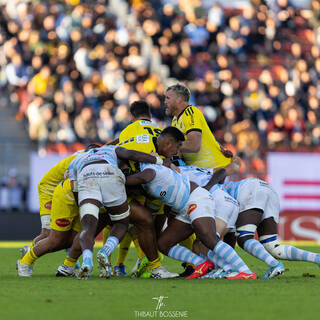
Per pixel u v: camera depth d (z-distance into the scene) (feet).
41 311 39.88
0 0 216.95
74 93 197.47
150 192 64.59
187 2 236.43
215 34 228.02
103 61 208.13
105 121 190.60
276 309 40.93
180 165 73.46
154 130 70.18
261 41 230.48
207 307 42.04
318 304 43.37
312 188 165.17
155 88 206.18
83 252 59.16
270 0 237.86
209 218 63.52
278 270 64.13
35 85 198.29
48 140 181.57
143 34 220.84
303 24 238.27
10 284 56.54
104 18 217.56
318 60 230.48
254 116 205.05
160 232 72.02
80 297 47.03
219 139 196.95
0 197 160.97
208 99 210.79
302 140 201.87
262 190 67.72
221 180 68.80
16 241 159.12
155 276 65.92
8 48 208.03
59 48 209.36
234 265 63.31
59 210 65.62
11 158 165.27
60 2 222.28
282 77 217.77
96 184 61.21
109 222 69.21
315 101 217.97
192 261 65.51
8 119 196.54
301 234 164.35
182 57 219.20
